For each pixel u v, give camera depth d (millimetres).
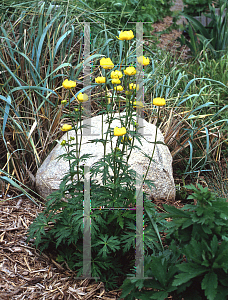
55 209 2170
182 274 1549
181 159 3539
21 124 3135
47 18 3537
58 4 3854
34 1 3648
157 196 3000
